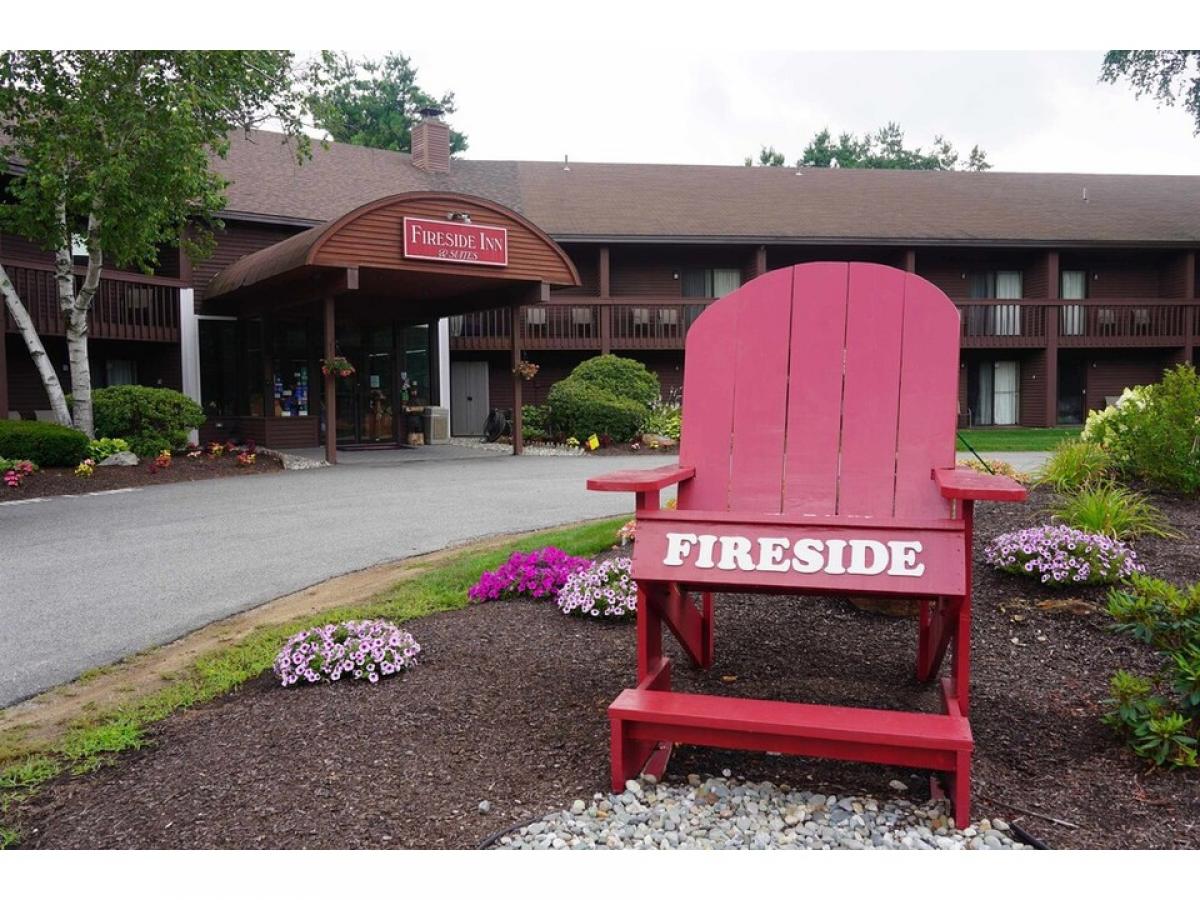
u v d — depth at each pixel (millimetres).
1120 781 2746
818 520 2803
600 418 17312
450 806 2670
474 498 10250
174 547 7465
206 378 16906
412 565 6695
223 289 15594
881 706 3404
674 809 2617
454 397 22891
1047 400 23062
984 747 3008
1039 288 23438
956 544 2664
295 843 2479
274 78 12766
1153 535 5430
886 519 2770
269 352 16406
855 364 3410
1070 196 25078
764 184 25156
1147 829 2459
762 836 2443
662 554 2875
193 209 14000
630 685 3707
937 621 3430
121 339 15570
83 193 11516
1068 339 23125
